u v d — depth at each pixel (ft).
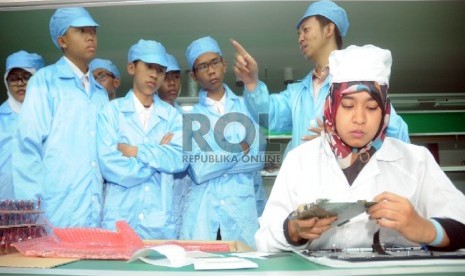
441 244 3.39
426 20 6.33
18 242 4.43
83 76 6.30
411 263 3.07
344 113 4.05
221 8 6.36
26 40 6.37
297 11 6.29
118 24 6.37
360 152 4.23
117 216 6.13
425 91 6.44
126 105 6.33
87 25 6.24
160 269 3.26
